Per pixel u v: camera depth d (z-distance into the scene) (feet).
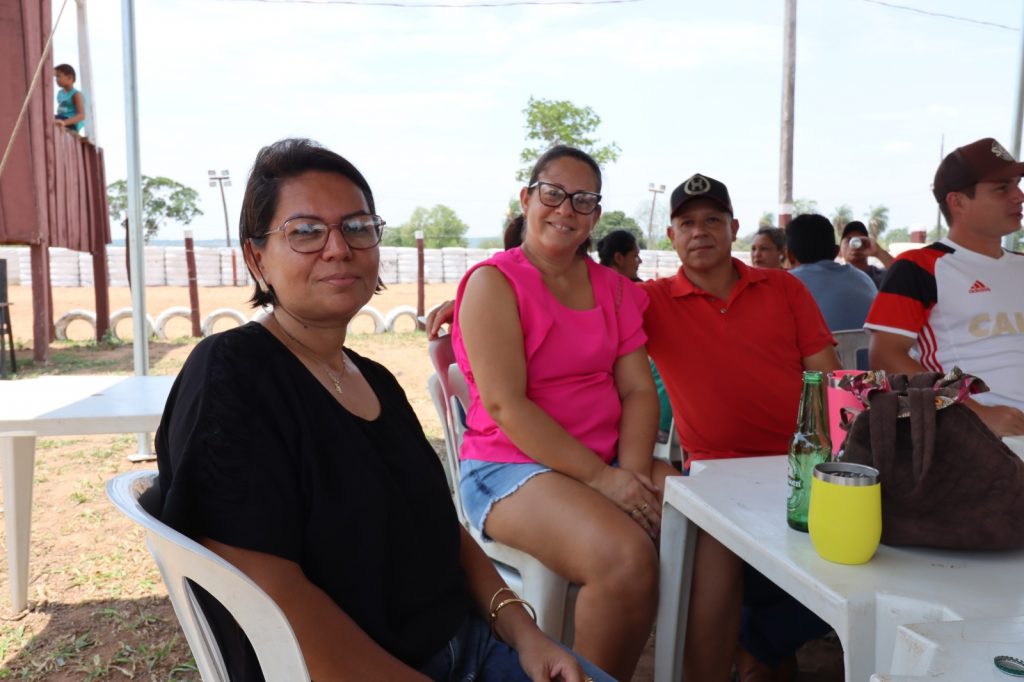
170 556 3.59
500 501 7.16
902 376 4.64
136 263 15.98
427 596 4.49
